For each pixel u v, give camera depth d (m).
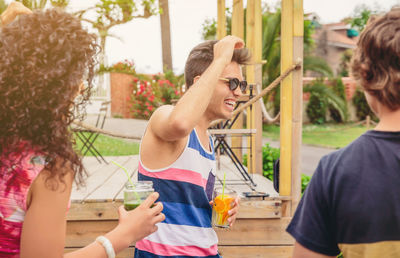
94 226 3.31
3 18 1.34
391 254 1.00
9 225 0.99
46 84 0.94
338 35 34.25
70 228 3.31
